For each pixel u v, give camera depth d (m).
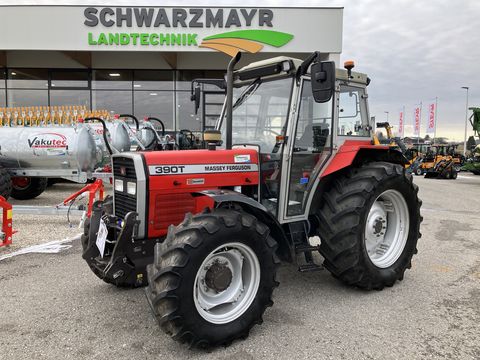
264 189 3.60
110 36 13.23
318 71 2.98
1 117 9.05
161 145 9.63
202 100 4.32
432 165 19.22
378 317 3.22
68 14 13.16
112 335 2.89
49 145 7.81
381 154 4.16
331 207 3.67
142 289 3.74
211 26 13.34
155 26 13.29
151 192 3.05
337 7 13.27
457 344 2.83
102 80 15.27
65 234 5.76
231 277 2.86
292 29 13.35
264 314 3.25
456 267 4.54
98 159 8.41
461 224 6.98
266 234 2.91
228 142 3.53
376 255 3.98
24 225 6.30
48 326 3.02
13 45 13.20
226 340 2.71
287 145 3.45
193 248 2.56
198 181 3.21
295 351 2.70
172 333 2.57
